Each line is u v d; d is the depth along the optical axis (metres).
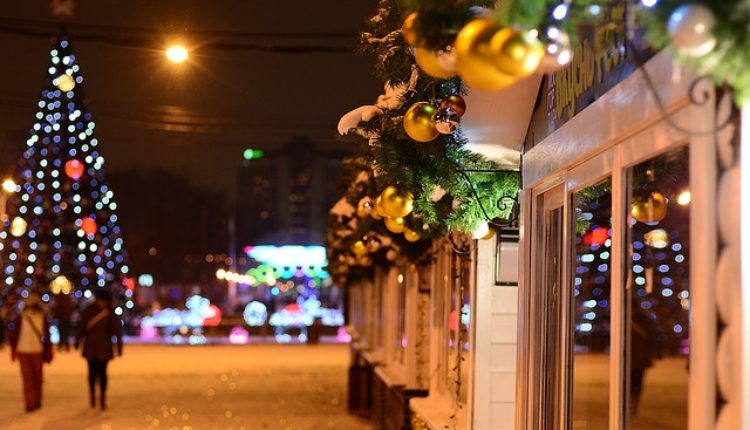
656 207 3.24
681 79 2.84
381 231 8.82
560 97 4.69
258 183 149.38
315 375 19.98
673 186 3.05
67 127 26.12
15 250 26.28
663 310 3.15
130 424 12.55
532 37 2.75
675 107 2.94
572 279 4.48
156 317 39.28
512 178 5.92
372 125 5.50
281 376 19.66
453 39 3.29
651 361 3.27
